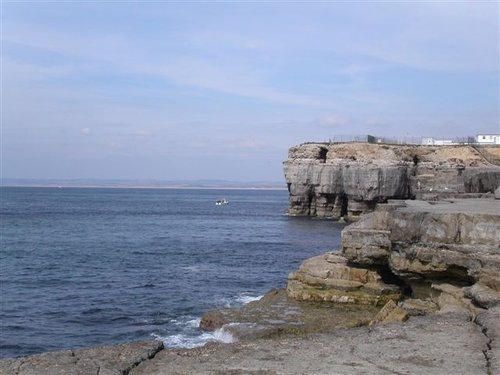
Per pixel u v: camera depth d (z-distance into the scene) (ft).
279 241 200.85
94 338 73.92
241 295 101.24
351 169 278.05
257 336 57.62
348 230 67.31
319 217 301.22
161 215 364.79
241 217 347.77
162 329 76.84
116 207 462.60
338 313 64.64
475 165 264.93
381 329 31.07
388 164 270.67
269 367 24.06
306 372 23.40
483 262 46.73
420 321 33.19
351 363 24.70
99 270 132.36
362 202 276.21
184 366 24.34
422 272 53.31
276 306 69.10
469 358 25.49
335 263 73.77
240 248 179.11
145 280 117.91
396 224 56.59
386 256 64.80
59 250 171.63
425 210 58.03
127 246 184.65
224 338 61.16
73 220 303.68
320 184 297.12
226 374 23.16
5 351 68.54
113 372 23.30
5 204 478.59
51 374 22.94
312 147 308.40
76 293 104.22
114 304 94.22
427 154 295.89
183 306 92.07
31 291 106.32
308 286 72.79
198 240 206.59
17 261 146.82
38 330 78.07
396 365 24.45
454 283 51.67
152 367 24.21
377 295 68.03
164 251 171.12
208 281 116.57
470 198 96.58
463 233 51.44
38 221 292.40
